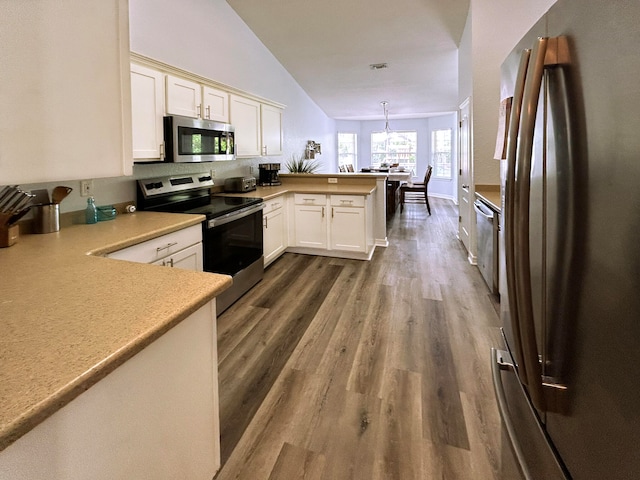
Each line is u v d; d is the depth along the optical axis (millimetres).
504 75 1145
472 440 1567
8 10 542
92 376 667
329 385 1954
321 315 2812
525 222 769
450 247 4863
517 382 1009
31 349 734
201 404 1081
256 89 4762
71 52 633
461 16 4188
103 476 740
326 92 6895
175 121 2650
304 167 6418
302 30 4531
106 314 898
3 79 538
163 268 1293
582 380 641
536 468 843
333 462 1467
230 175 4266
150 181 2848
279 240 4184
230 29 4090
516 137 816
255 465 1453
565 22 687
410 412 1741
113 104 716
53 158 613
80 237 1903
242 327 2617
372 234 4629
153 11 2961
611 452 555
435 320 2713
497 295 3111
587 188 615
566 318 695
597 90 579
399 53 5160
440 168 10188
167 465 936
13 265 1338
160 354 898
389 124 10617
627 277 510
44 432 618
